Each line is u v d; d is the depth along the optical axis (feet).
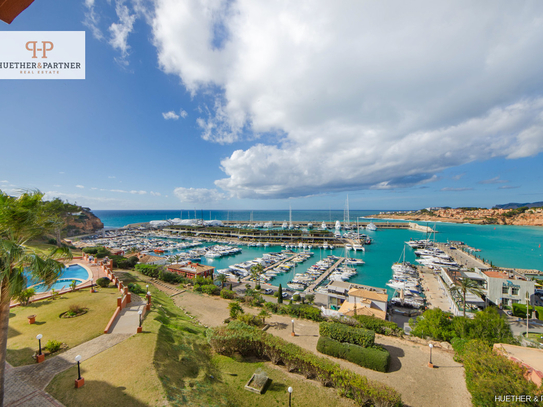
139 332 78.64
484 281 178.81
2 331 42.22
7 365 59.00
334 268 303.27
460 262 323.16
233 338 79.46
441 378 74.18
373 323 110.93
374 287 233.14
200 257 373.40
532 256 369.91
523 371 58.59
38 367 59.16
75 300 107.04
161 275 190.60
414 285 231.30
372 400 58.95
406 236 594.24
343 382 63.21
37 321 84.58
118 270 203.72
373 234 632.38
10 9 16.38
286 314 129.90
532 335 127.65
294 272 294.66
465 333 97.04
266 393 62.18
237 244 488.44
